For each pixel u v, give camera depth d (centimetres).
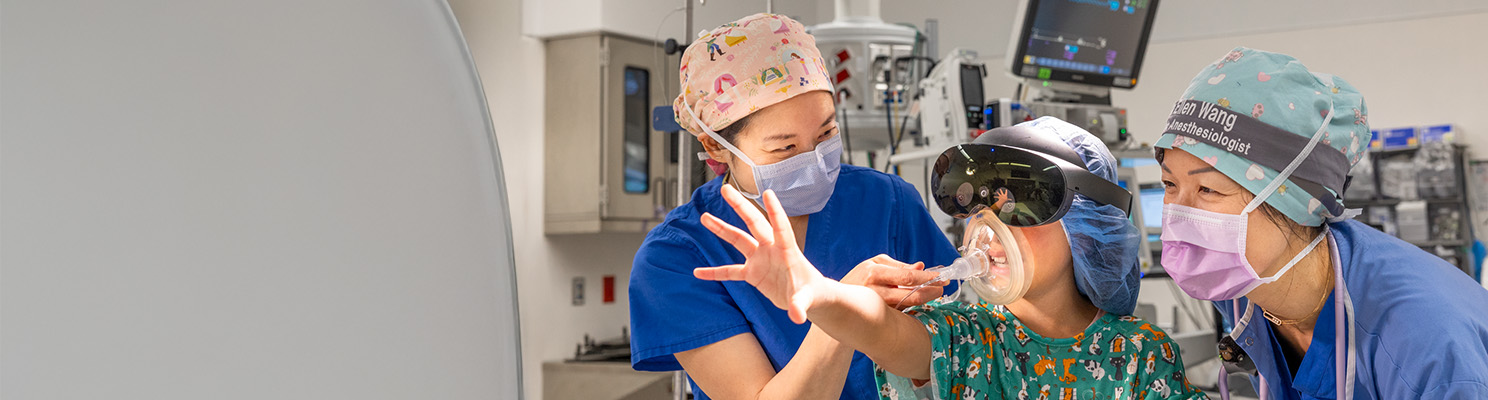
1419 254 103
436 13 44
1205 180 101
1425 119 557
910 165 347
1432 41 557
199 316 40
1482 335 92
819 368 108
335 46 41
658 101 451
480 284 44
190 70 40
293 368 41
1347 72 570
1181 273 106
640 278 137
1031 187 103
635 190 446
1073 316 116
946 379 107
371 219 42
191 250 40
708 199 146
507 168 430
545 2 442
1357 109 101
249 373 40
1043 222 104
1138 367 110
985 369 110
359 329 41
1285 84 99
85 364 40
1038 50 302
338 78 41
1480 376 88
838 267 148
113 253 40
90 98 40
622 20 439
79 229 40
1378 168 562
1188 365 325
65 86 40
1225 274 102
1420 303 94
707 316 131
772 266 88
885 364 103
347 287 41
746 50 129
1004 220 106
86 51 40
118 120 40
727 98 129
